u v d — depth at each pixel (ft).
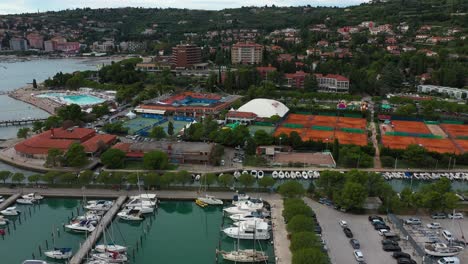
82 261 388.57
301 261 339.77
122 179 557.74
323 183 523.70
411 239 399.65
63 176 541.75
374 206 491.31
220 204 511.40
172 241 445.37
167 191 540.52
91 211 487.61
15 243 436.35
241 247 429.79
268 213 476.13
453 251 387.55
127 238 450.30
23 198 518.78
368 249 395.14
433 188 493.36
